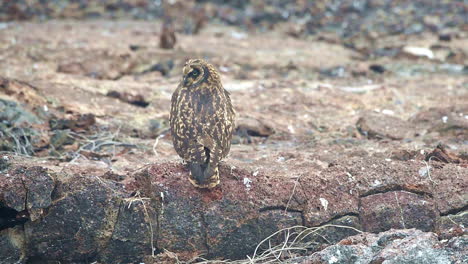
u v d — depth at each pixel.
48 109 14.88
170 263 10.29
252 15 27.83
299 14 28.77
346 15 28.62
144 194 10.55
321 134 15.02
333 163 11.37
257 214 10.51
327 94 17.58
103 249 10.45
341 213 10.62
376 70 20.66
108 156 12.95
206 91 9.88
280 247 10.49
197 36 24.77
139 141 13.93
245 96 17.20
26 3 28.09
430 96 17.88
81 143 13.69
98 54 19.89
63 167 11.43
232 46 23.08
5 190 10.08
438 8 29.38
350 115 16.36
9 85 15.10
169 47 21.55
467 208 10.62
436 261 8.92
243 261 10.34
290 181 10.77
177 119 9.78
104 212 10.31
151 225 10.41
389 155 12.34
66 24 25.78
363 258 9.31
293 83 18.61
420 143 13.80
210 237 10.46
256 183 10.64
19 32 22.97
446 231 9.65
